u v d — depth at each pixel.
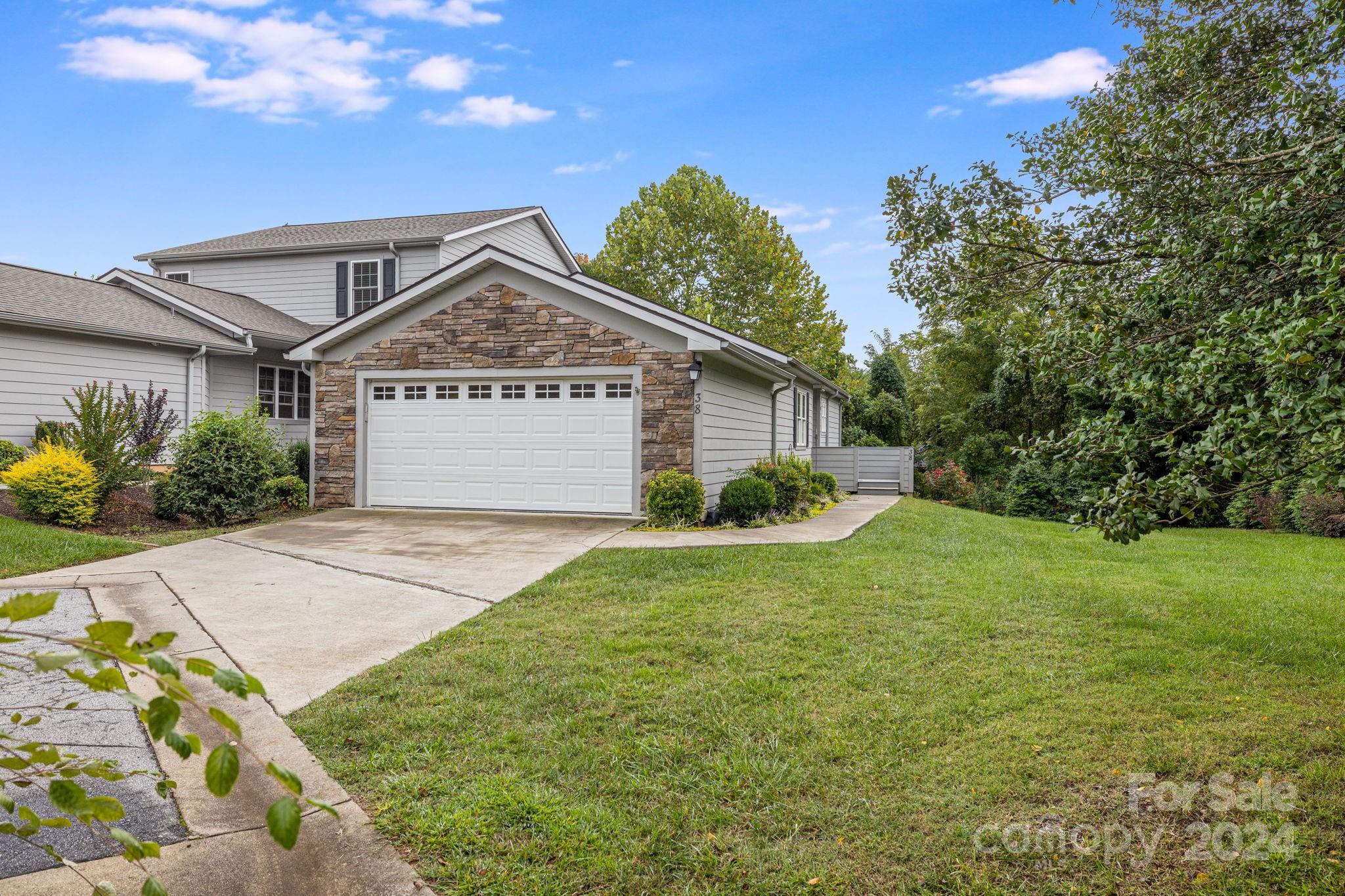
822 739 4.07
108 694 4.66
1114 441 3.65
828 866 3.05
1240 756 3.86
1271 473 3.24
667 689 4.74
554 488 12.46
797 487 13.50
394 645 5.64
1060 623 6.14
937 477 21.17
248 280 20.39
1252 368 3.21
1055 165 4.70
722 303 30.53
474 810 3.35
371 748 3.99
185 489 11.19
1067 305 4.43
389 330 13.10
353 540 10.03
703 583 7.42
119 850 3.05
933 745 4.02
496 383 12.75
